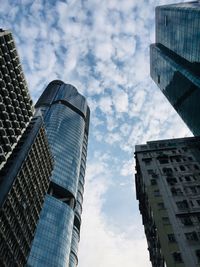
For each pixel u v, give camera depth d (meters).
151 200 77.69
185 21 135.50
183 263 59.88
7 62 80.81
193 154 95.81
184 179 84.19
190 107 153.62
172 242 64.69
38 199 88.75
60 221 130.88
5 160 75.12
